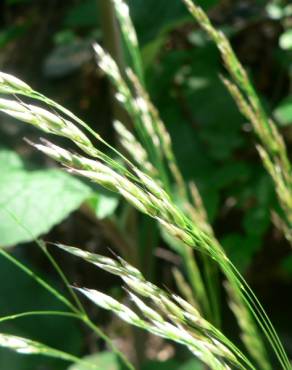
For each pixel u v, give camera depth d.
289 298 0.55
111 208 0.30
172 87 0.49
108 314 0.59
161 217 0.12
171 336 0.13
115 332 0.57
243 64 0.56
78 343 0.37
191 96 0.48
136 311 0.36
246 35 0.56
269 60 0.55
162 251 0.55
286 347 0.49
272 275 0.55
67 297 0.39
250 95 0.21
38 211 0.28
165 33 0.36
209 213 0.43
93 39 0.57
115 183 0.11
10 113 0.11
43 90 0.56
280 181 0.20
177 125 0.47
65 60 0.57
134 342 0.39
